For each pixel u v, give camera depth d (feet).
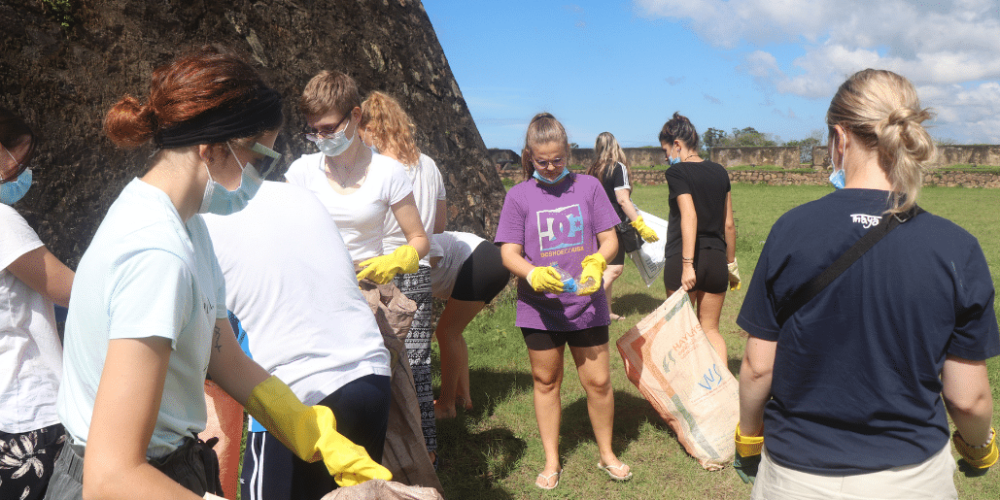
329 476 6.35
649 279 18.72
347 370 6.02
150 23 14.16
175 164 3.85
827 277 4.82
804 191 93.15
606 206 10.05
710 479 10.70
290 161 16.31
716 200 12.71
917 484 4.64
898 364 4.67
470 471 10.85
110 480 3.28
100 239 3.67
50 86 12.23
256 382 4.80
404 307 7.64
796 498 5.01
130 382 3.37
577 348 10.20
